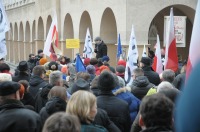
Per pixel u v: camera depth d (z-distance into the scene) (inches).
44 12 1321.4
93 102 151.7
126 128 215.6
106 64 437.7
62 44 1130.0
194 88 59.3
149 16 733.9
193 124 58.6
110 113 209.2
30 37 1598.2
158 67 414.3
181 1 761.0
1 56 358.9
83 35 1003.3
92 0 898.1
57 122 92.0
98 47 596.7
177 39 551.5
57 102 191.6
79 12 994.1
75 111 148.5
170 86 216.7
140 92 273.4
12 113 165.2
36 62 659.4
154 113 112.1
